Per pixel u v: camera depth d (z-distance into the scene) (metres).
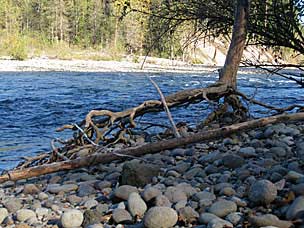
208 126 8.38
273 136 7.16
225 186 4.66
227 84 8.41
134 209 4.16
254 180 4.77
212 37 9.43
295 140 6.78
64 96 20.56
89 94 21.44
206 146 7.00
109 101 18.56
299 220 3.42
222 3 8.85
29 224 4.36
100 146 7.37
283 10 7.62
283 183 4.36
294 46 7.82
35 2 82.88
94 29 76.81
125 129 7.97
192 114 12.66
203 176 5.38
